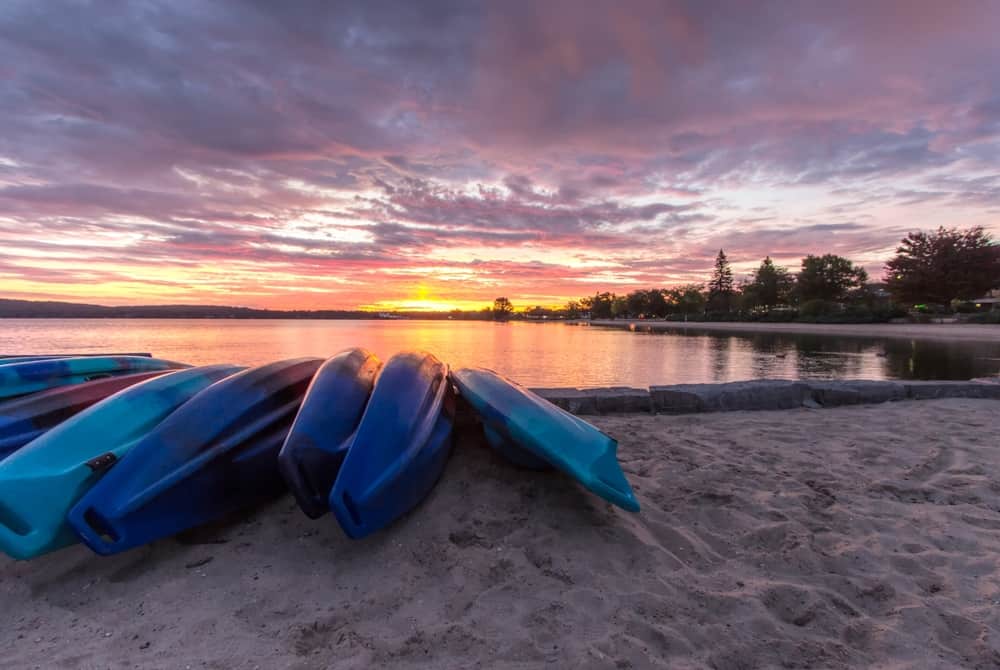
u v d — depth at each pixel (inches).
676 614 91.2
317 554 107.8
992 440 193.9
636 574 103.4
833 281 2891.2
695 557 111.4
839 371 785.6
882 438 198.4
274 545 110.9
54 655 78.0
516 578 100.6
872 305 2632.9
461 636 83.2
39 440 107.6
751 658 80.9
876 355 1035.3
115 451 111.0
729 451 182.9
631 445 188.9
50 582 98.2
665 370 876.0
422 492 129.2
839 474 159.9
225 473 116.3
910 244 2330.2
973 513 132.1
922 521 128.3
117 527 96.6
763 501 139.2
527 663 77.7
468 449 163.9
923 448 185.3
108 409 121.6
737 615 91.2
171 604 91.4
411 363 165.3
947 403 259.8
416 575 100.9
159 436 109.8
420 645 81.2
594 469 115.8
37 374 175.5
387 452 116.0
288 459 104.4
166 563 104.4
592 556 109.0
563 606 92.0
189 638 82.3
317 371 163.2
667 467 164.1
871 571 106.5
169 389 138.9
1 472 96.0
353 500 102.8
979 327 1643.7
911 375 721.0
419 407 139.5
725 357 1091.3
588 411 243.8
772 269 3499.0
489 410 145.3
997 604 94.1
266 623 86.6
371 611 90.2
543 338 2119.8
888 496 144.5
